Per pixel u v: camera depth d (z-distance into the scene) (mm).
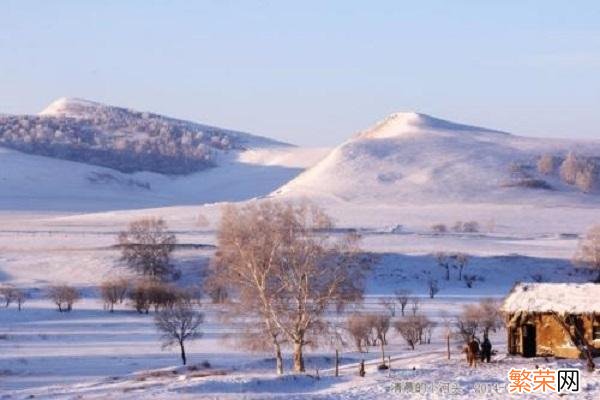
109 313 187875
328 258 101938
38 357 127062
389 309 169625
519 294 98375
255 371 105438
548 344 95938
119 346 140250
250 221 103438
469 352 90375
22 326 165750
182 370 108875
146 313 188125
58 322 172375
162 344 140625
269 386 79750
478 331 138750
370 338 138375
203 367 111938
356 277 102938
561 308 94125
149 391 77312
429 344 137375
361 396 72375
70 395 78000
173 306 168000
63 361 123438
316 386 81688
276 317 100250
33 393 82000
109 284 196625
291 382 81688
